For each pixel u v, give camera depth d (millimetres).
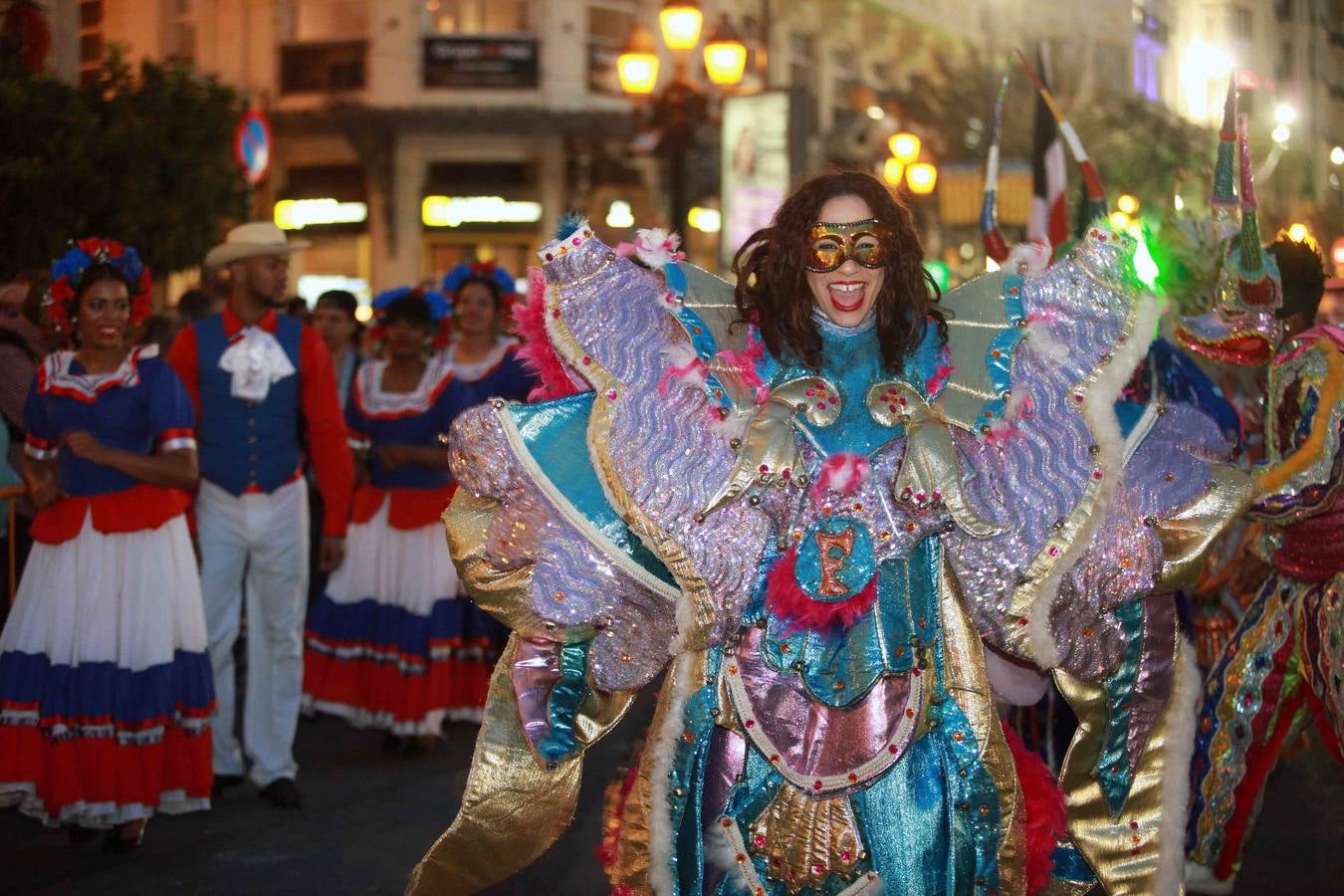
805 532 2725
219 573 5582
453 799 5672
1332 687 3934
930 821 2725
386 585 6570
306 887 4598
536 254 2973
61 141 15312
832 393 2789
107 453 4875
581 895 4547
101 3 27484
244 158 17219
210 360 5570
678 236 3051
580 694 2938
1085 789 2994
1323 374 3852
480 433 2865
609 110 26812
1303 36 35938
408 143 26688
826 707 2717
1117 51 29281
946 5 33125
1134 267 2977
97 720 4883
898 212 2828
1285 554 4082
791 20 28250
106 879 4668
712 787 2773
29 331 7863
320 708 6746
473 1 26984
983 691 2809
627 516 2764
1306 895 4582
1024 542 2795
